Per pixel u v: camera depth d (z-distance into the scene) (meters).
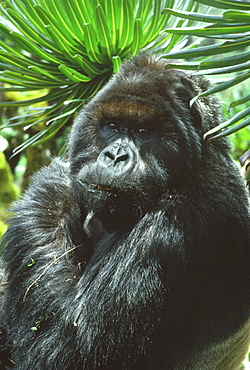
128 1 9.59
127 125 8.07
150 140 8.03
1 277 9.77
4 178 17.27
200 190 8.12
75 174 8.48
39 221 8.70
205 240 8.00
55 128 11.23
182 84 8.29
